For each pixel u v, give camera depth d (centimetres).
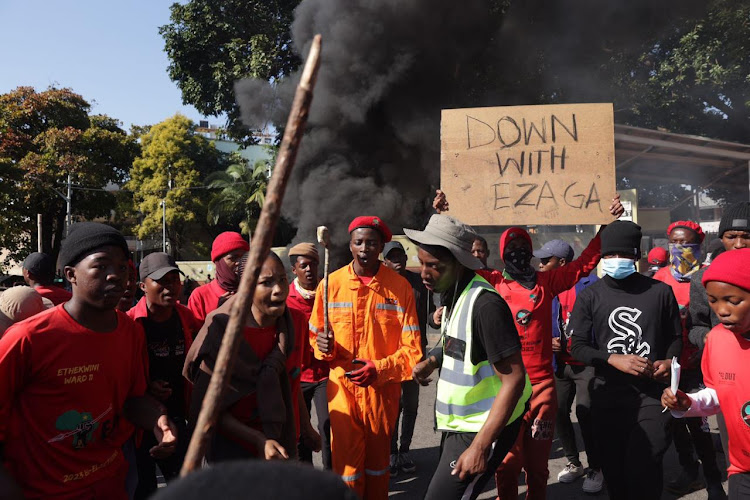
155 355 345
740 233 392
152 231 4075
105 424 232
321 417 399
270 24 1984
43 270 432
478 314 249
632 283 346
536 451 372
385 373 361
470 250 261
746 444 237
